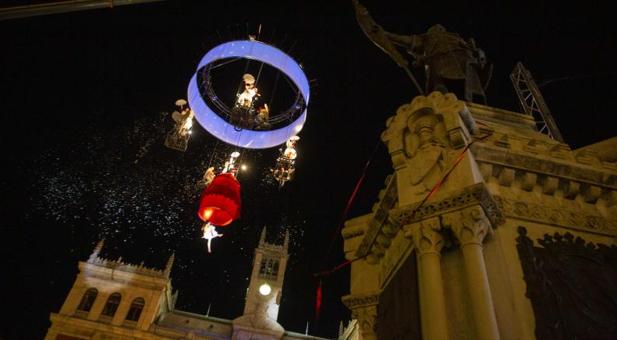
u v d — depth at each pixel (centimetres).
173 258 4469
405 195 699
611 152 872
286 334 4441
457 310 558
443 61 1066
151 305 4075
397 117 811
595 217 718
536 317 559
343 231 1020
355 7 1112
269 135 1295
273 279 4897
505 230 650
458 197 617
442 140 725
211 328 4394
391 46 1105
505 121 999
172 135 1597
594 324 570
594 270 638
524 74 1672
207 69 1306
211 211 906
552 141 922
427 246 605
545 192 732
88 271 4172
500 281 580
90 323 3831
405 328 635
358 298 852
